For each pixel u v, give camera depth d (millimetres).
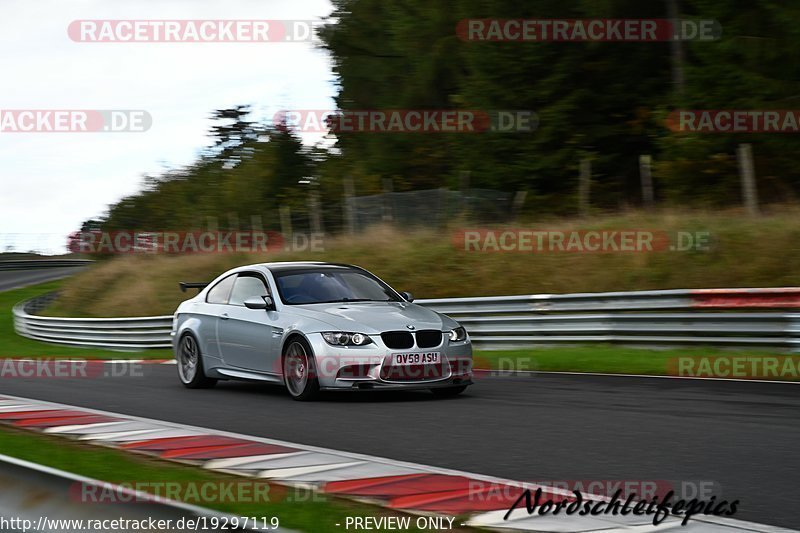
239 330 15102
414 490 7020
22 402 13320
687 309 19734
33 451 8906
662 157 36438
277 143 58469
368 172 47594
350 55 53344
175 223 61469
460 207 35656
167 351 27812
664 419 11219
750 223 27219
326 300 14742
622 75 39469
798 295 18172
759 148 33781
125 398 14555
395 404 13156
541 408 12453
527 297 21953
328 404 13289
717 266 25219
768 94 33500
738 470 8156
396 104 49750
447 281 29719
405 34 47656
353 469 7895
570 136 38656
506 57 38719
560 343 21344
